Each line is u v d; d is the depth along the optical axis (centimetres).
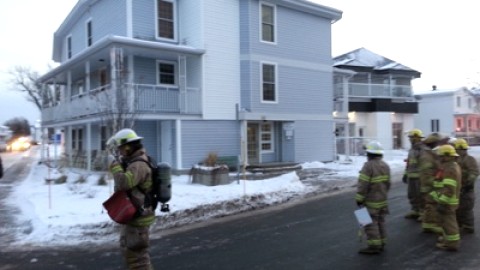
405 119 3950
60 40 3058
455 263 639
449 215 706
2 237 880
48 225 896
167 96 1908
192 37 2072
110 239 860
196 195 1220
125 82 1734
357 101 3572
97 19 2362
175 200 1136
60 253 762
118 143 491
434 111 5034
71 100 2258
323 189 1495
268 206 1227
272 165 2061
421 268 618
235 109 2125
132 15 2019
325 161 2495
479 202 1158
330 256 693
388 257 676
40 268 677
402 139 3931
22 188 1590
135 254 487
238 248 766
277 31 2262
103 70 2248
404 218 982
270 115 2216
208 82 2030
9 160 3488
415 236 809
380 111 3638
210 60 2036
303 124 2381
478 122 5412
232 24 2123
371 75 3822
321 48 2492
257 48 2167
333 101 2778
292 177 1570
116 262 702
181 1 2139
